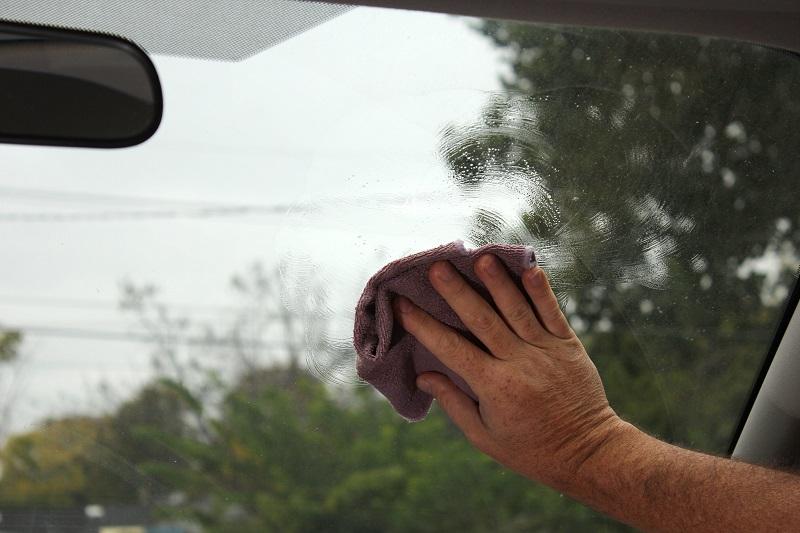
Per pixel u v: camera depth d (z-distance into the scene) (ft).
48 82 3.25
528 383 2.86
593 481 2.96
